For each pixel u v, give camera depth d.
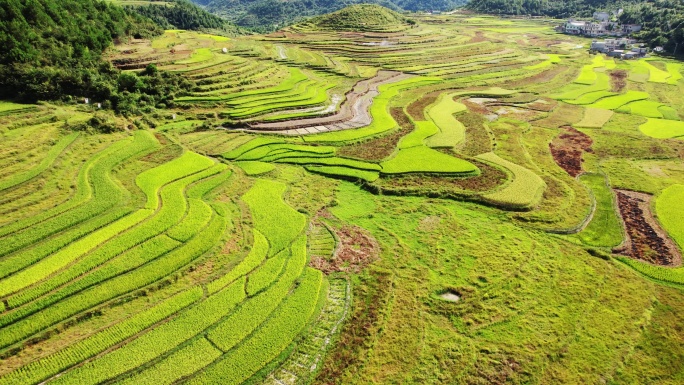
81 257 36.44
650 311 33.97
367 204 49.25
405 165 56.78
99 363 28.19
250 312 32.69
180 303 32.84
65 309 31.50
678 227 44.41
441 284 36.66
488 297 35.22
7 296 32.19
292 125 70.62
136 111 67.25
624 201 50.00
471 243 42.03
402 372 29.23
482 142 65.88
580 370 29.27
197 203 45.62
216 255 38.53
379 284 36.66
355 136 66.56
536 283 36.75
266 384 28.02
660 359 30.02
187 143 61.75
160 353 29.05
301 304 33.75
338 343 31.09
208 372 28.16
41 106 59.25
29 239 37.41
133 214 42.59
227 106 74.94
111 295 33.00
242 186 51.09
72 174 48.34
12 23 64.75
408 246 41.66
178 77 78.25
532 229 44.38
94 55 74.88
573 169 58.00
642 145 65.56
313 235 42.97
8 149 48.84
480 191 50.94
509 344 31.12
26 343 29.20
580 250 41.09
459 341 31.45
